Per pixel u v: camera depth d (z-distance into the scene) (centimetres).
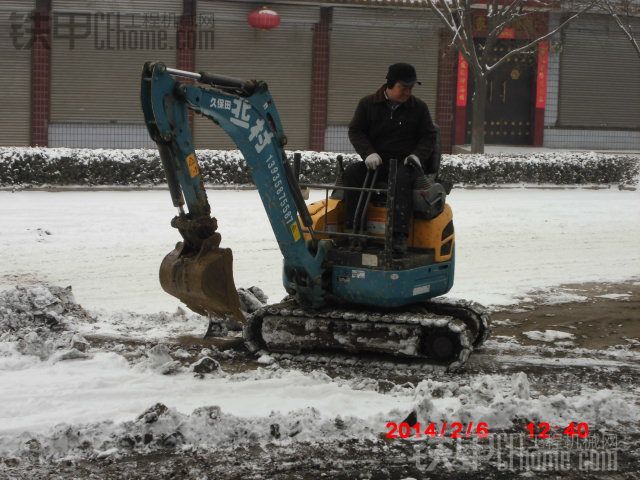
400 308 838
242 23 2528
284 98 2606
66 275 1180
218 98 720
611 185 2217
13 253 1283
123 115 2488
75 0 2381
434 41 2670
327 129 2655
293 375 772
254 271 1231
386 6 2520
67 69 2420
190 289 736
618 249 1472
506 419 674
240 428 633
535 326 991
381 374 794
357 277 803
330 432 643
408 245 838
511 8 2297
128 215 1562
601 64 2841
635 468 605
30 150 1834
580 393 757
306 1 2498
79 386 723
